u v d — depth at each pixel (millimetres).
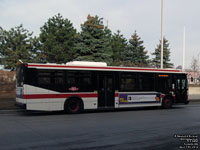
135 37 38812
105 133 8523
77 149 6512
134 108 17812
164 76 17234
